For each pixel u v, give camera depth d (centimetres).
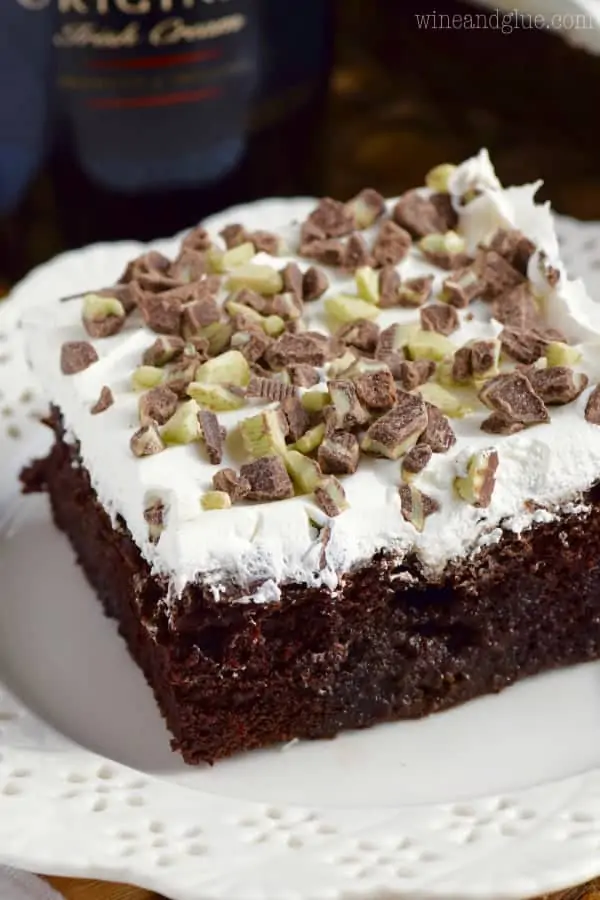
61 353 47
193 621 42
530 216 49
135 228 58
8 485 51
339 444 43
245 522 42
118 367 46
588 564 45
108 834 41
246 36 55
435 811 42
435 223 50
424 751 44
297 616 43
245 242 49
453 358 45
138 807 41
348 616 44
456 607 44
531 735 45
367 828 41
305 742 45
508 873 39
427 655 45
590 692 46
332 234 50
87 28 54
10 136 56
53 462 50
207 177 58
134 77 55
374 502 43
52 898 41
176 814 41
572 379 44
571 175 60
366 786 44
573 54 60
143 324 47
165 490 42
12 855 40
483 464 43
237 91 56
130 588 45
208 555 42
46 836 40
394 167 61
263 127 57
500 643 45
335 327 47
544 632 46
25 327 48
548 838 40
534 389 44
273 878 40
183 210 58
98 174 57
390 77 64
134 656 47
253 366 45
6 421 52
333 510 42
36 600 48
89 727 45
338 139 62
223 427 44
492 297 48
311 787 44
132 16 53
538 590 45
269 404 44
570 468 44
